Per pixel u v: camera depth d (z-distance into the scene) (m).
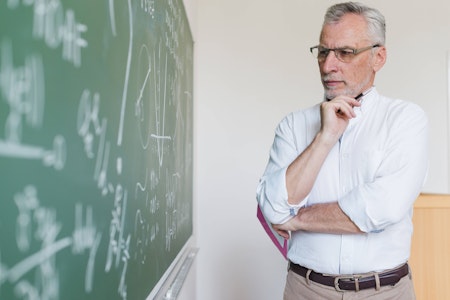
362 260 1.17
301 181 1.16
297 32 2.92
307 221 1.19
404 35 2.92
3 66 0.36
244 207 2.93
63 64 0.48
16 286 0.38
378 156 1.19
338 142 1.26
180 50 1.72
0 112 0.36
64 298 0.49
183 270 1.80
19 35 0.39
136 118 0.86
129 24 0.80
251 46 2.94
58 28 0.47
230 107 2.94
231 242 2.93
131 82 0.82
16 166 0.38
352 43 1.19
